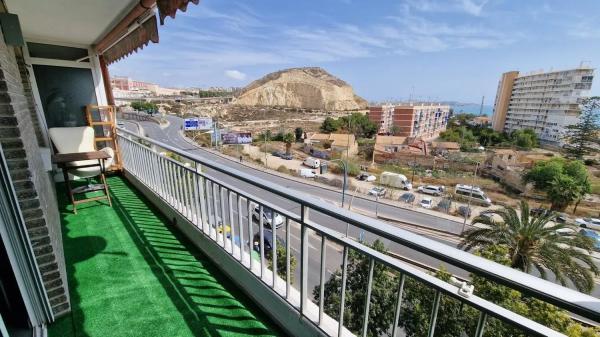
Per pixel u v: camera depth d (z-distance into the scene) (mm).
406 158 31188
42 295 1408
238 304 1696
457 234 13734
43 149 3387
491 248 7109
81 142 3621
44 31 3453
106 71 4496
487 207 17859
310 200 1169
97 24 3160
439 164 28703
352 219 981
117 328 1490
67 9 2623
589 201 14125
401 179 22672
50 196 2305
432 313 859
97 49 4176
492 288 3746
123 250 2270
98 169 3344
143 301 1693
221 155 30609
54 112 4098
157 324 1522
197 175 2156
